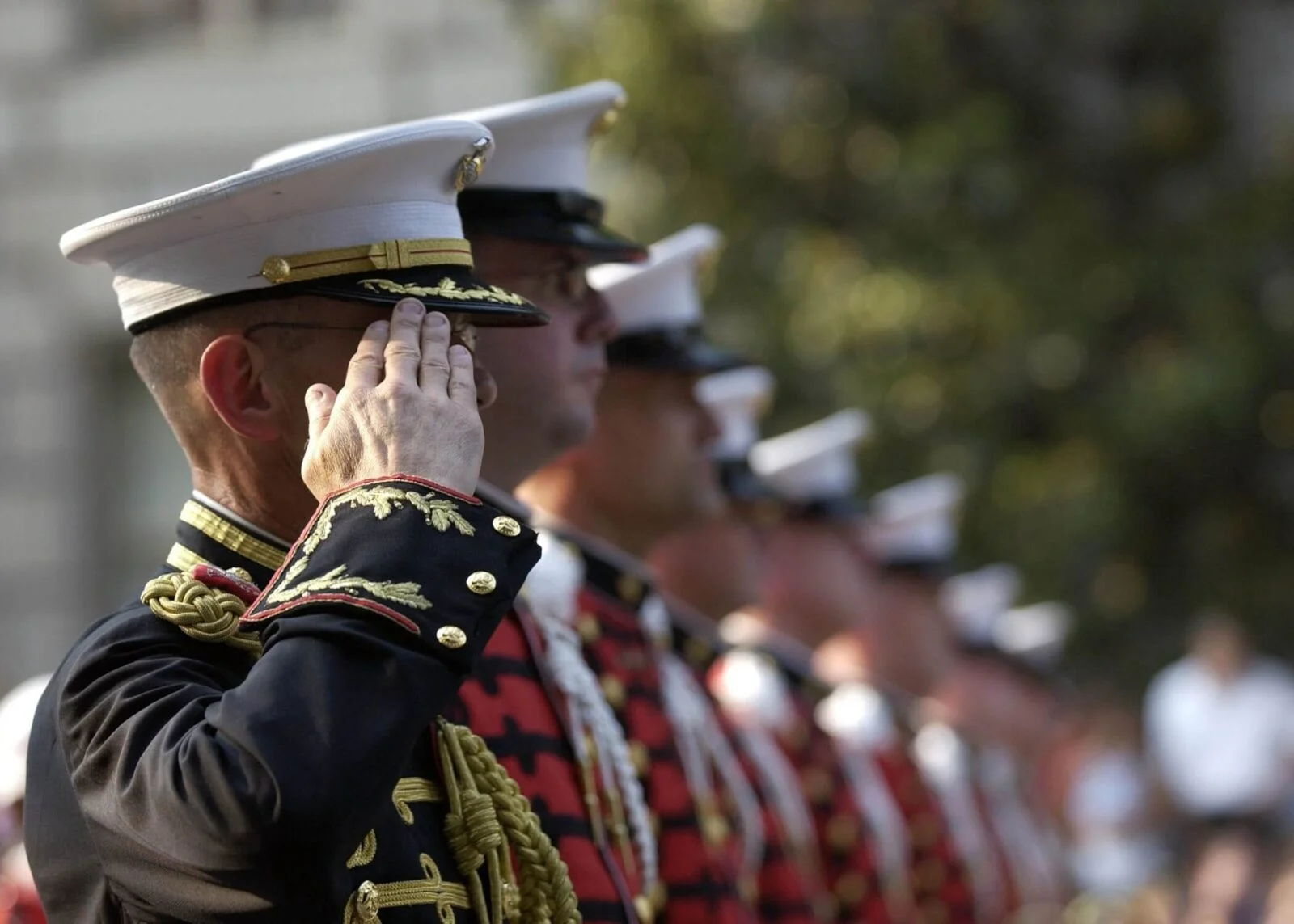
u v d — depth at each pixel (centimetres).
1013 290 3372
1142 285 3497
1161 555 3606
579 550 1478
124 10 4166
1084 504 3353
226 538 884
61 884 816
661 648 1512
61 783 823
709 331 3422
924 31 3559
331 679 746
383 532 780
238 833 729
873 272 3384
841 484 2311
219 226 867
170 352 890
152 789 755
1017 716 3381
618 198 3472
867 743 2436
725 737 1705
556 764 1122
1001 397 3394
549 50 3519
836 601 2262
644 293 1538
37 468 4159
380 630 761
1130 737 3653
